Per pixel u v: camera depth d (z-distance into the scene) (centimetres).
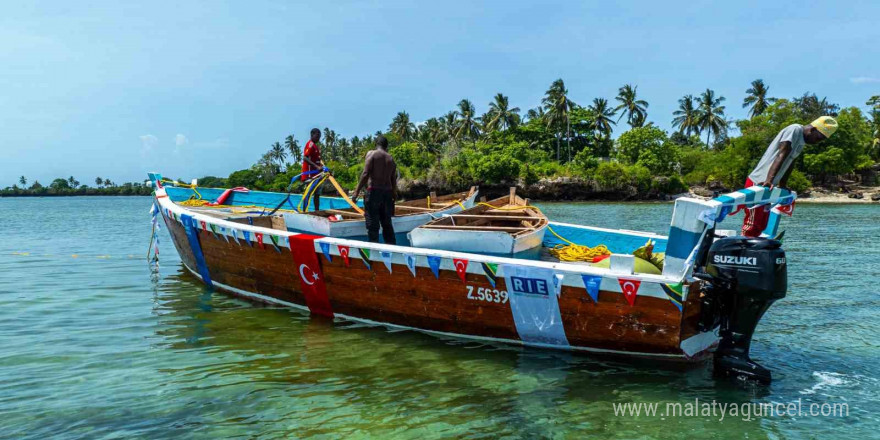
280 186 9006
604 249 760
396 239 805
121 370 523
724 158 7331
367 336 623
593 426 399
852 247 1549
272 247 715
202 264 904
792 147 522
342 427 400
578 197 7225
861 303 803
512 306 550
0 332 654
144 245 1695
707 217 450
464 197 1102
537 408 431
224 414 424
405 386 478
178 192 1416
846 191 6869
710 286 489
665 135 7894
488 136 8912
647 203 6719
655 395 454
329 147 12706
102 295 867
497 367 521
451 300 583
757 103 8806
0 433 393
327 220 730
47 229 2508
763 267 445
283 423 408
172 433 393
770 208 560
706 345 527
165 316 727
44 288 928
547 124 8600
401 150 8525
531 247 671
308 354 565
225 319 707
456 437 383
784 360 543
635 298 489
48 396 461
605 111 8825
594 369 513
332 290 674
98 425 407
